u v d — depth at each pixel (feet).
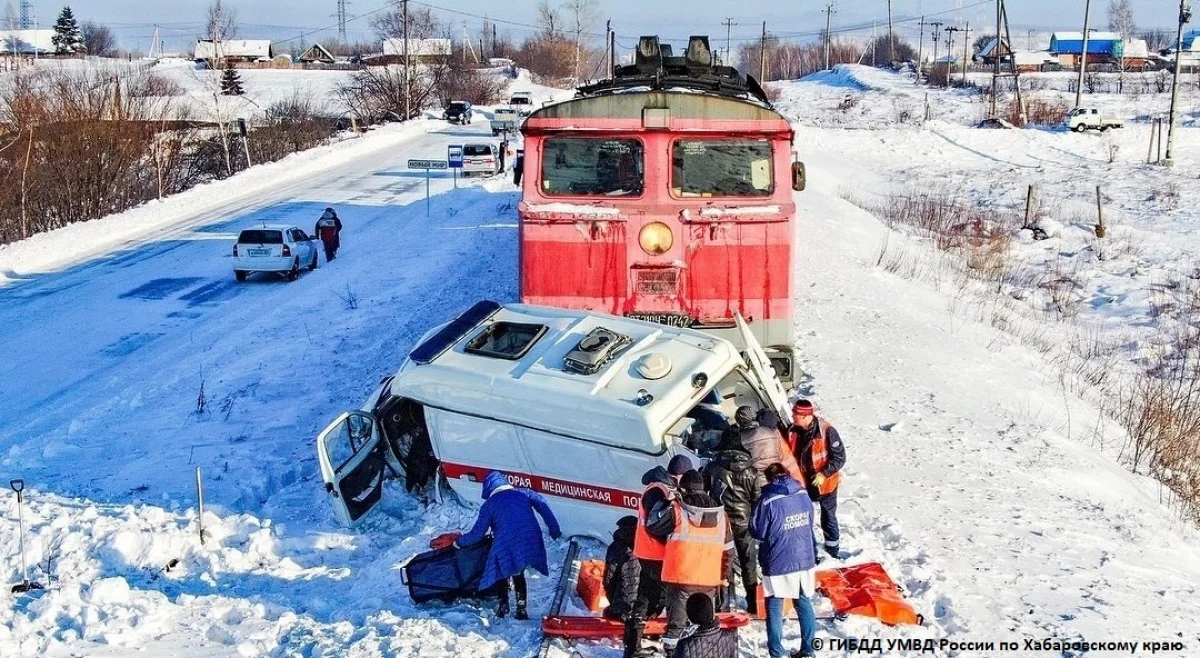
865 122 233.35
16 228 131.75
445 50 340.59
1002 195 142.51
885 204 132.98
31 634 27.73
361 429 37.47
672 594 24.25
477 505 34.73
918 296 76.59
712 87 43.62
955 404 48.93
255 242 85.66
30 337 69.36
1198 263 97.86
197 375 58.90
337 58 472.44
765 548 24.52
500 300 73.10
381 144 200.64
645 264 40.60
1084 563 31.53
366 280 84.79
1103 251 102.83
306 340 65.72
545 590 29.53
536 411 32.04
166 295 82.38
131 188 150.00
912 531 33.40
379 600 29.17
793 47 578.25
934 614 27.78
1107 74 334.85
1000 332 69.00
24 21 506.89
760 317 40.88
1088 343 73.15
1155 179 153.58
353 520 34.91
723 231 40.47
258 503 40.06
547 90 337.72
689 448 31.50
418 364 35.06
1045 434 45.24
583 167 40.75
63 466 45.09
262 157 186.60
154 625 27.96
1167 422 49.55
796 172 44.01
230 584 31.89
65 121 140.56
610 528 31.83
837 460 30.07
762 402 34.99
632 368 32.78
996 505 36.22
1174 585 30.76
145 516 37.06
